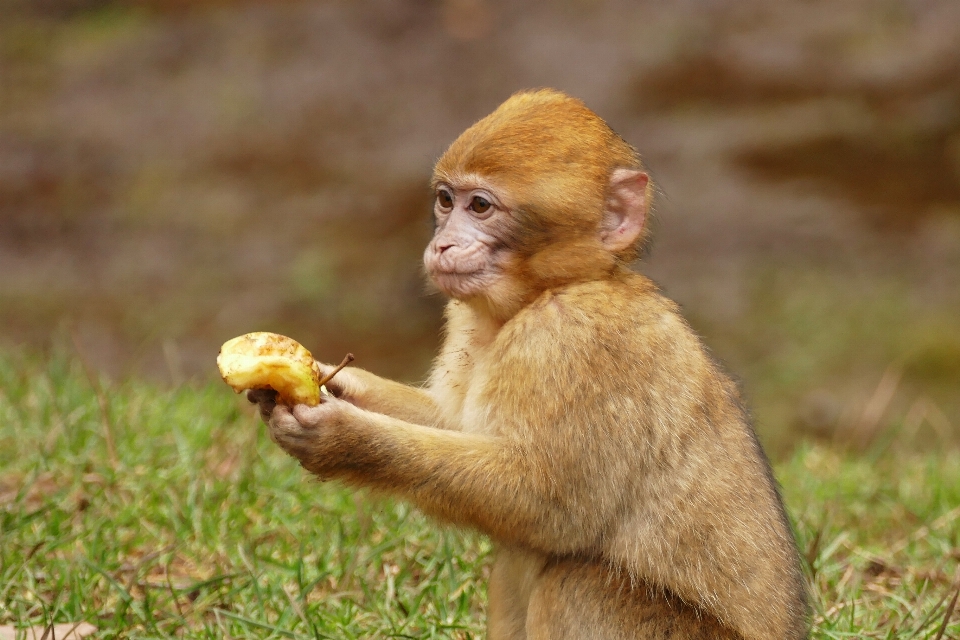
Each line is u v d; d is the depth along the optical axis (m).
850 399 31.45
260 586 14.53
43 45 54.56
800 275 37.25
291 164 46.00
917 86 46.34
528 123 12.79
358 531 16.38
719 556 12.24
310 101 49.81
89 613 13.77
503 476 11.92
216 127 48.50
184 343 35.94
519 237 12.62
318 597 14.96
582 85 48.97
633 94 48.03
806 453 22.27
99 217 43.44
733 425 12.65
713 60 49.38
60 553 15.49
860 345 33.84
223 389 23.12
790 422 30.81
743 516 12.34
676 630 12.12
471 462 11.91
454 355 13.45
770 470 13.14
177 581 15.14
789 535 12.90
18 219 43.22
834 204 40.75
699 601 12.24
